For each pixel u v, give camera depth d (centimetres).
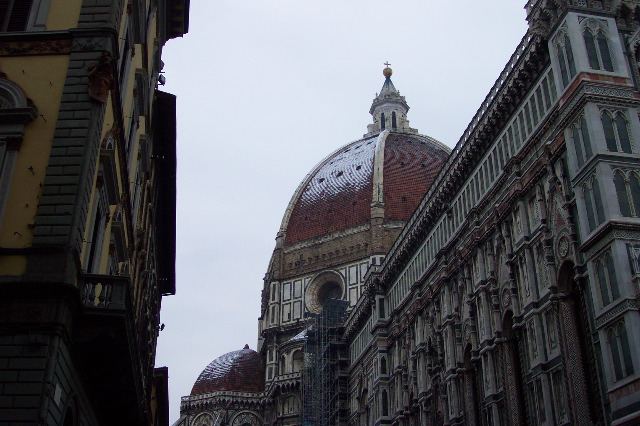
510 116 4425
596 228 3250
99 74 2503
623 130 3412
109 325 2297
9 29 2609
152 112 4366
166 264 6538
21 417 2012
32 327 2127
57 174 2356
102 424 3045
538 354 3722
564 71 3703
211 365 12681
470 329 4684
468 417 4606
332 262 12125
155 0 3909
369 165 13150
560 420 3500
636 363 2864
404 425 5981
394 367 6450
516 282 4109
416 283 5881
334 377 8444
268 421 11244
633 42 3725
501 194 4428
